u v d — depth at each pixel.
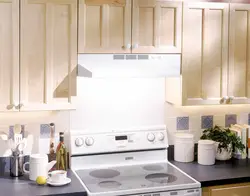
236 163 3.59
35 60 3.04
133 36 3.23
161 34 3.30
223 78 3.51
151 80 3.67
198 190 3.04
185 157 3.62
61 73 3.11
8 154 3.31
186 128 3.81
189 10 3.36
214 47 3.46
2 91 2.98
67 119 3.46
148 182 3.07
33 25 3.02
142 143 3.56
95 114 3.53
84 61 3.14
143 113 3.66
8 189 2.88
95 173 3.29
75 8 3.09
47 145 3.43
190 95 3.43
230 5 3.47
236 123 3.98
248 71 3.58
